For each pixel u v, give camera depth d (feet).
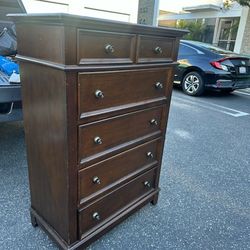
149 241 4.76
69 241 4.10
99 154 3.93
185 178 6.91
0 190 5.87
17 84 5.50
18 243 4.49
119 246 4.60
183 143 9.17
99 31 3.16
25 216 5.13
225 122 11.73
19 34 3.68
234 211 5.73
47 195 4.24
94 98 3.49
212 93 17.60
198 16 34.14
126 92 3.93
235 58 14.80
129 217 5.30
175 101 14.88
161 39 4.15
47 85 3.43
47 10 9.19
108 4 10.38
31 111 3.97
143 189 5.28
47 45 3.18
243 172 7.45
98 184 4.17
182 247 4.69
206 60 15.23
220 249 4.70
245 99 16.51
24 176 6.48
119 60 3.58
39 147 4.05
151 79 4.30
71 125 3.37
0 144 8.10
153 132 4.89
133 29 3.55
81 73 3.19
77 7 9.74
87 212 4.17
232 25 29.43
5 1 7.32
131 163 4.67
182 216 5.46
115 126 4.01
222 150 8.82
